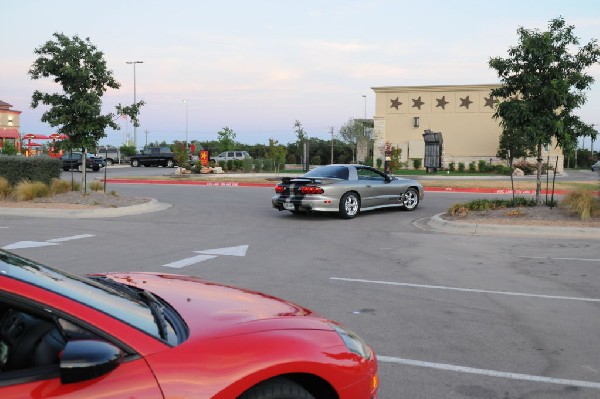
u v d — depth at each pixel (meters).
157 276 3.86
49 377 2.23
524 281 8.34
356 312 6.66
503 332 5.95
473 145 54.56
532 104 14.56
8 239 12.07
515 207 15.71
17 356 2.30
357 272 8.97
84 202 18.42
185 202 21.03
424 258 10.20
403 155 56.47
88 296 2.67
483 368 4.96
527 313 6.66
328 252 10.82
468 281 8.34
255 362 2.61
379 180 17.14
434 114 55.56
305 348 2.82
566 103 14.30
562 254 10.57
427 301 7.18
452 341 5.66
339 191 15.84
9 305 2.29
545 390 4.52
